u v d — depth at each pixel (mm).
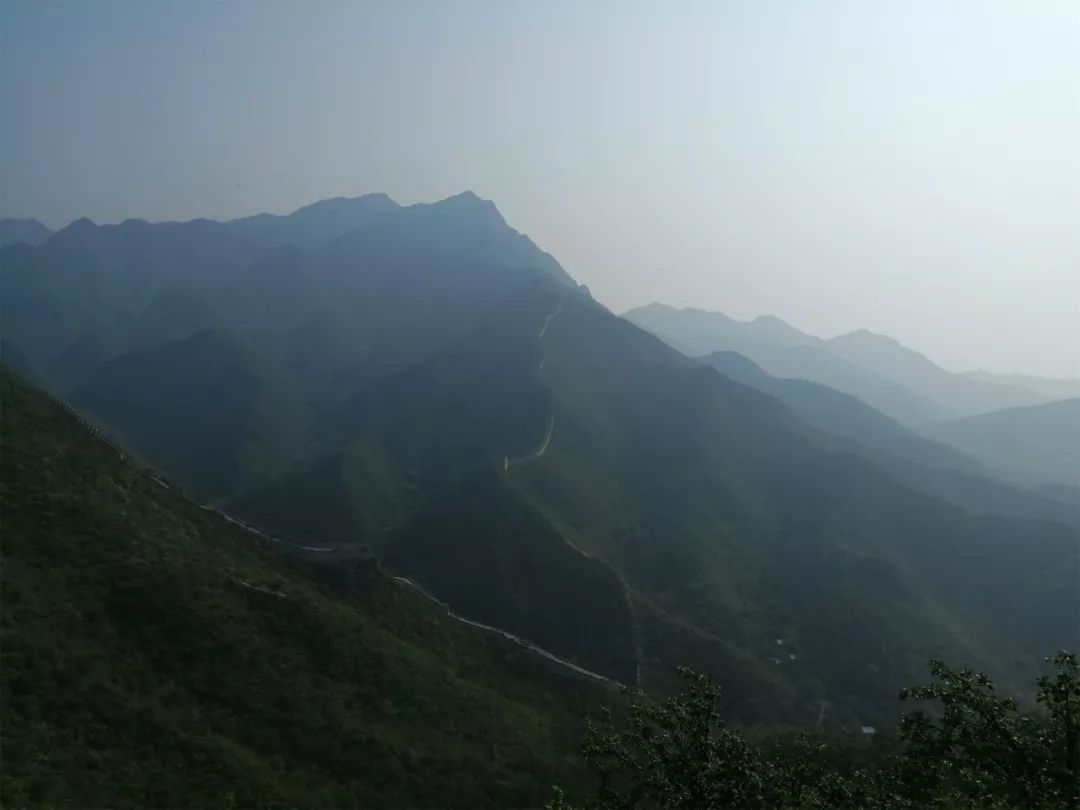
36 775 18750
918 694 13664
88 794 18828
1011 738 12453
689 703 13789
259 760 23344
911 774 13172
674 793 12719
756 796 12477
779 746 18062
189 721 24000
